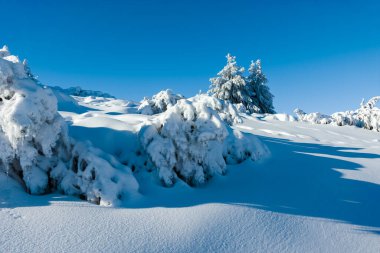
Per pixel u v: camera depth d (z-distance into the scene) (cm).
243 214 462
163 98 1549
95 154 556
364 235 437
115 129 771
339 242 414
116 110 1516
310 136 1345
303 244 402
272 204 523
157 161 612
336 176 716
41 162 571
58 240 362
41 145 553
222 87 3056
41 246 348
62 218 418
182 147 642
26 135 495
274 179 682
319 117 2100
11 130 494
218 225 425
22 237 363
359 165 829
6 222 396
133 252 352
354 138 1451
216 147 717
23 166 525
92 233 385
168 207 480
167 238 387
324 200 567
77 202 489
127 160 668
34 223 399
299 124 1819
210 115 655
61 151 592
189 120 656
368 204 561
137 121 864
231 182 666
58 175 558
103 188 499
